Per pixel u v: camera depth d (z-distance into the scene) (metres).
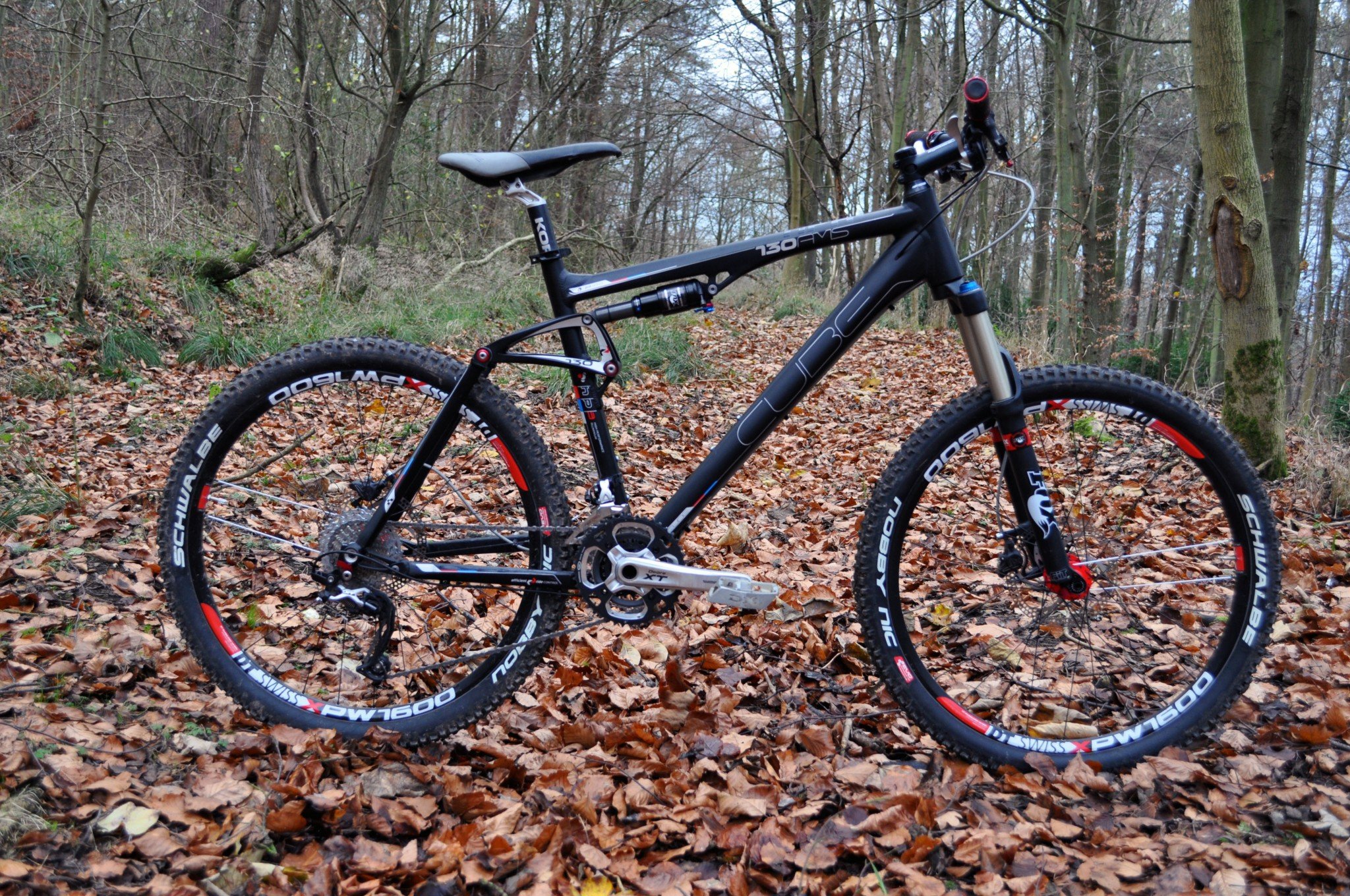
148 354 5.80
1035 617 2.24
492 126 14.29
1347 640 2.42
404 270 8.76
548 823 1.64
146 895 1.38
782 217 26.72
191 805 1.57
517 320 8.13
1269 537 1.92
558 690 2.21
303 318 7.23
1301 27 5.79
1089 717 2.05
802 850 1.59
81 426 4.38
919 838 1.60
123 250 7.10
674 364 6.81
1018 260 17.89
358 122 12.05
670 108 14.90
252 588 2.51
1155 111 14.26
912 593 2.77
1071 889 1.51
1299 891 1.48
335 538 1.91
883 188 15.77
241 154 10.84
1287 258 5.99
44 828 1.47
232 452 2.16
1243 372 4.15
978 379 1.96
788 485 4.45
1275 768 1.84
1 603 2.30
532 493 1.94
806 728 2.00
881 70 14.05
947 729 1.91
